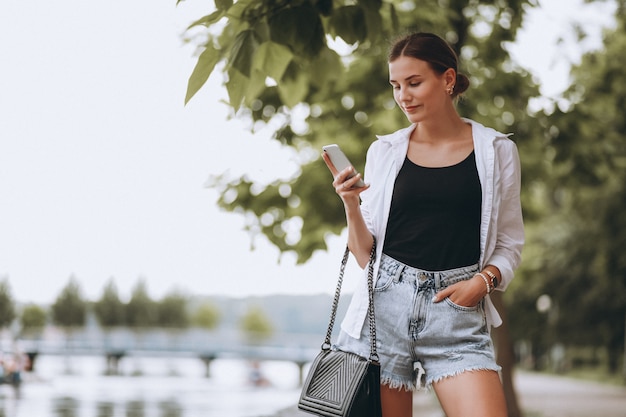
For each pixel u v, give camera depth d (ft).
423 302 10.48
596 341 130.93
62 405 52.75
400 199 10.67
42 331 267.39
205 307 353.10
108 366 164.04
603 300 119.75
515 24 35.47
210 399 64.49
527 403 65.36
